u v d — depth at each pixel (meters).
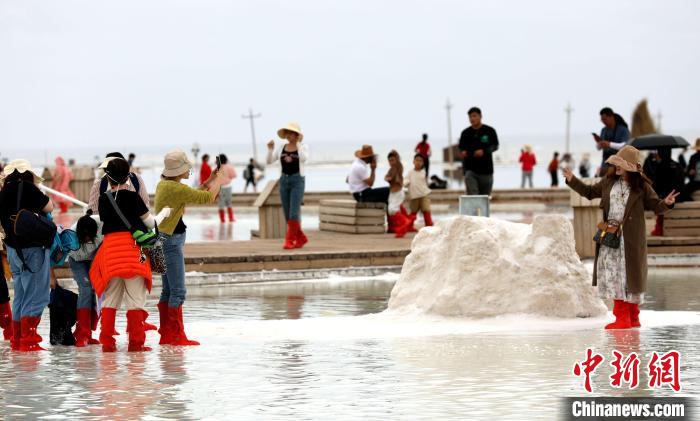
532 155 59.78
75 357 12.02
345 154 168.88
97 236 12.73
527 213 41.50
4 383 10.41
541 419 8.68
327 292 18.58
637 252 13.47
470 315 14.16
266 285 19.84
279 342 12.76
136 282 12.37
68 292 13.05
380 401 9.38
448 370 10.77
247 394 9.73
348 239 26.30
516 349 11.97
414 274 14.80
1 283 13.44
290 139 22.80
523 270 14.16
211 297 17.88
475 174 24.23
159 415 8.96
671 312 15.05
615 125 22.95
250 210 47.44
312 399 9.48
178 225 12.77
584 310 14.25
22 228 12.46
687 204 24.55
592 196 13.83
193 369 11.04
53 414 9.05
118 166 12.36
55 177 45.53
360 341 12.71
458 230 14.41
